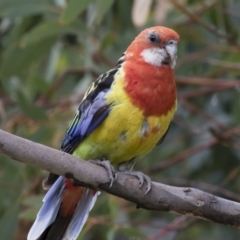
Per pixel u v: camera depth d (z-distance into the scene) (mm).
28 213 10367
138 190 7848
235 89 11875
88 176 7773
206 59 11461
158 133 8719
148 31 9141
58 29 11094
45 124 11844
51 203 8719
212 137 12180
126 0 12359
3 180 11602
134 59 8969
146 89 8594
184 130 12664
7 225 11148
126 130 8570
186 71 12195
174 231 11727
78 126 8859
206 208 7781
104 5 10469
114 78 8758
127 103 8531
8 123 12023
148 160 12367
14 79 12578
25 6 11531
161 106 8633
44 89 12391
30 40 11039
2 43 13141
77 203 8836
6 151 7438
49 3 11609
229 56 11422
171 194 7820
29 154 7500
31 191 11484
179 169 12672
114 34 11758
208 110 12719
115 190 7871
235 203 7809
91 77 12398
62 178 8742
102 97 8625
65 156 7656
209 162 12492
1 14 11477
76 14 10477
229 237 12320
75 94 12242
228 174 12367
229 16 12016
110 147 8680
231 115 12547
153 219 12727
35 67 13539
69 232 8805
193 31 11523
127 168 9047
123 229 10539
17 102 11461
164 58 8914
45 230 8750
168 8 11672
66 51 13273
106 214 11367
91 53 12125
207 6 11594
